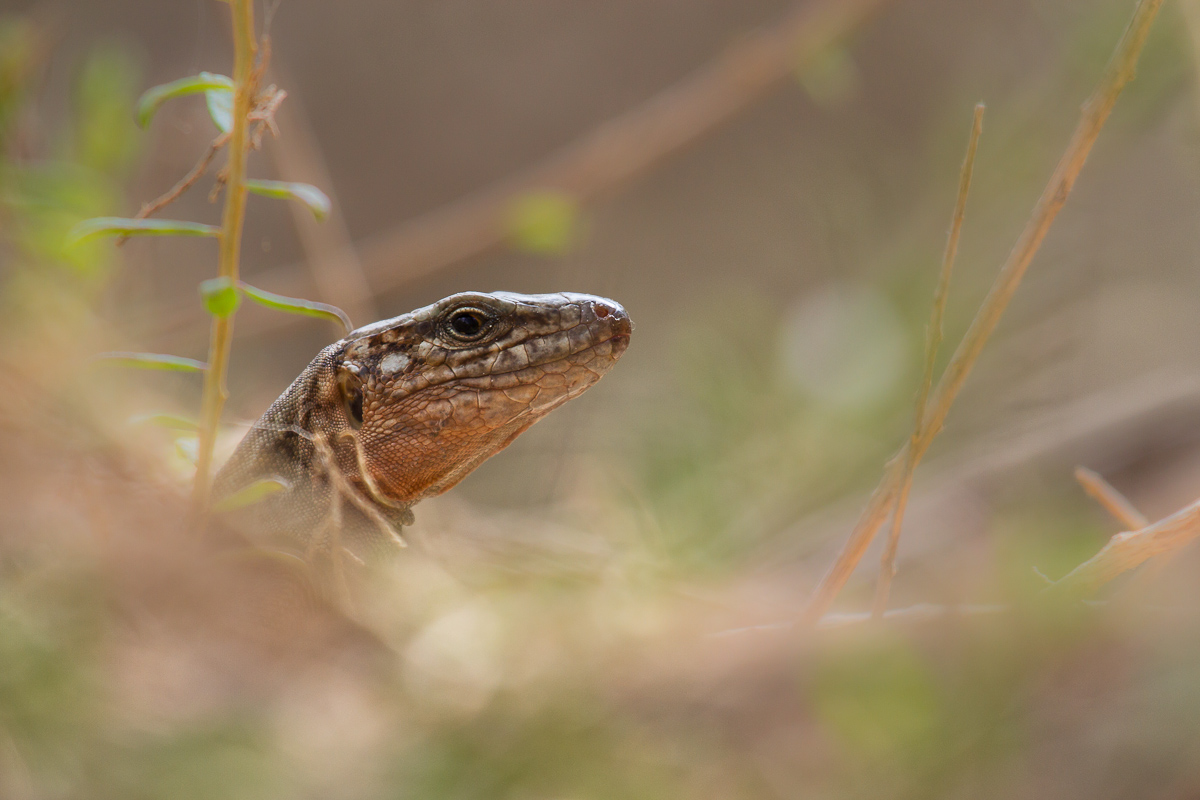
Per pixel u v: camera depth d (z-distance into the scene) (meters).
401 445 1.25
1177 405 1.35
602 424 1.36
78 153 1.25
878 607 1.20
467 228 1.50
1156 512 1.33
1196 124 1.26
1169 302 1.65
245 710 1.18
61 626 1.18
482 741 1.18
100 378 1.21
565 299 1.25
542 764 1.18
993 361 1.38
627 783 1.18
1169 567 1.21
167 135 1.37
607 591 1.23
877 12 1.40
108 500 1.20
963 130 1.38
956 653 1.18
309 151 1.38
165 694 1.18
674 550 1.30
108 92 1.26
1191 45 1.27
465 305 1.25
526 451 1.37
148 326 1.30
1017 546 1.20
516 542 1.27
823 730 1.18
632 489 1.32
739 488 1.34
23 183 1.21
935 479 1.35
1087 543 1.22
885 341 1.36
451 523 1.28
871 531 1.20
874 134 1.56
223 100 1.20
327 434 1.24
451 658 1.20
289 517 1.24
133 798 1.17
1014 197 1.37
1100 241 1.61
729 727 1.18
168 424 1.20
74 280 1.21
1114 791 1.17
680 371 1.36
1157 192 1.69
